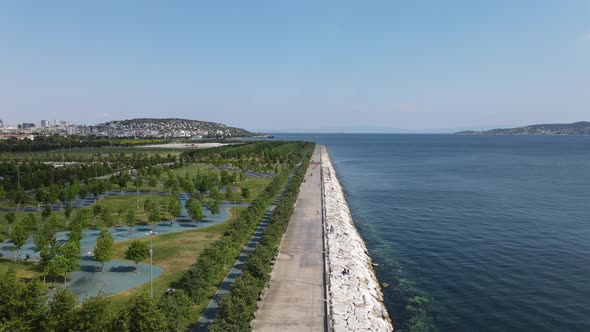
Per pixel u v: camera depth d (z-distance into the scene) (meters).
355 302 68.94
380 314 69.12
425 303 76.38
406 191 193.50
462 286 83.44
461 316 71.56
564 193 181.62
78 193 151.25
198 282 65.00
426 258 99.94
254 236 104.38
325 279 76.94
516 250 104.00
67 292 52.19
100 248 79.19
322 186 186.62
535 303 75.75
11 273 54.62
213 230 112.38
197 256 89.38
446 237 116.81
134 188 184.25
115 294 69.44
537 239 112.69
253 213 111.94
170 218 127.00
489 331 66.88
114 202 152.88
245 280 63.78
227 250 80.00
